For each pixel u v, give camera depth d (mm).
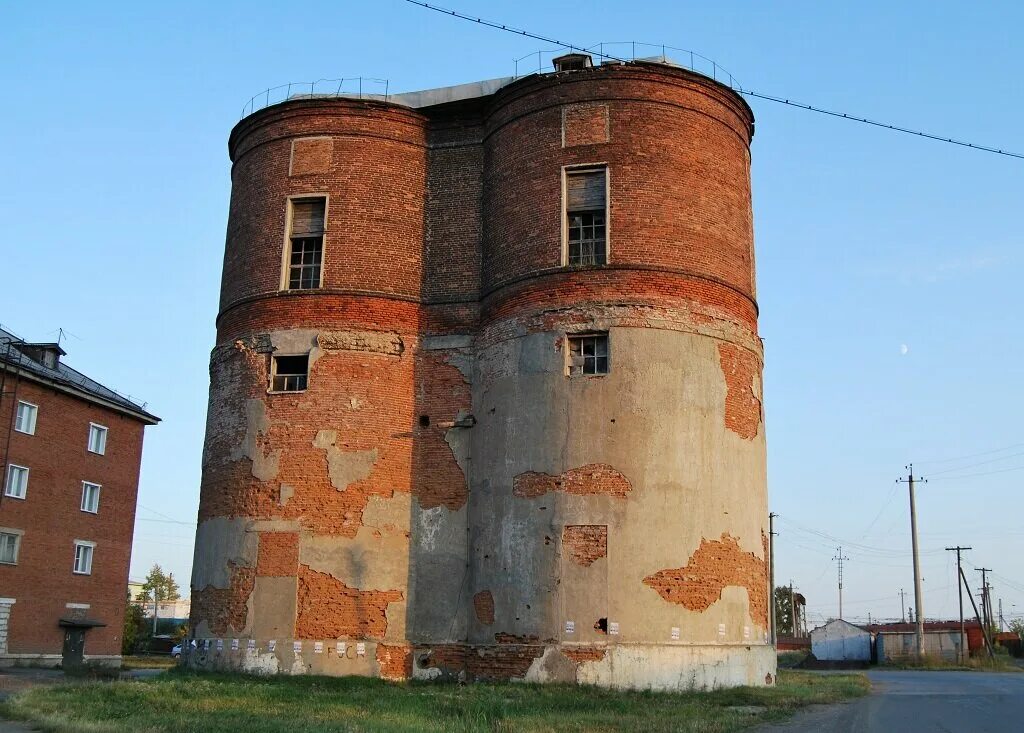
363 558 25844
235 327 28609
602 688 22266
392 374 27281
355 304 27547
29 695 19672
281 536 26203
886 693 25516
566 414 24500
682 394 24609
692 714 17859
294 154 28984
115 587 52781
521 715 17297
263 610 25828
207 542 27438
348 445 26562
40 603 47156
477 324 27469
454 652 25125
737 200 27344
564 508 23953
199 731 14289
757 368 26844
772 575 35906
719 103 27422
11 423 45906
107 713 16734
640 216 25594
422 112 29328
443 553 25922
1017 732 15523
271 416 27094
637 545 23438
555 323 25203
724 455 24891
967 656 68375
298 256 28547
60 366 53688
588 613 23203
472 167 28875
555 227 25984
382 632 25453
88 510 51188
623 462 23922
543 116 26953
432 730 14695
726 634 23641
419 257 28422
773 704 20266
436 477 26531
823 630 76688
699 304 25453
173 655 66125
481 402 26406
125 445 54688
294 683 23734
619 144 26109
